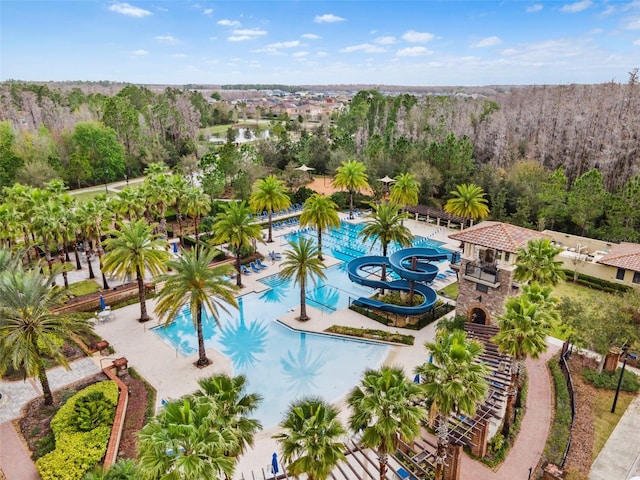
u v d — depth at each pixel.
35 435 21.38
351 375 28.20
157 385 26.20
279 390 26.69
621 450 21.12
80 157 78.38
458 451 18.39
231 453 14.92
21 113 111.12
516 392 23.55
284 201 53.19
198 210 47.69
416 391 15.78
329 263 47.34
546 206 53.88
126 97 119.12
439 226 60.19
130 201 45.00
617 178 61.31
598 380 26.28
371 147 78.06
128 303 36.91
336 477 19.45
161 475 12.84
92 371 27.09
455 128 91.94
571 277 42.28
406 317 34.62
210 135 131.25
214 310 30.38
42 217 35.84
